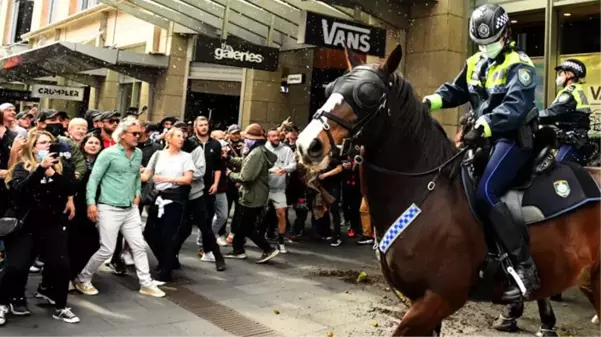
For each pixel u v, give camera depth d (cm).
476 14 317
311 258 770
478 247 302
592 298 376
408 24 1005
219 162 747
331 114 268
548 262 317
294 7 1093
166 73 1504
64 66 1538
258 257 764
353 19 985
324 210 890
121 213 544
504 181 306
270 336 454
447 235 295
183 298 554
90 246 555
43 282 505
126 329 452
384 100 284
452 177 310
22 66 1562
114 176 540
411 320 292
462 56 980
